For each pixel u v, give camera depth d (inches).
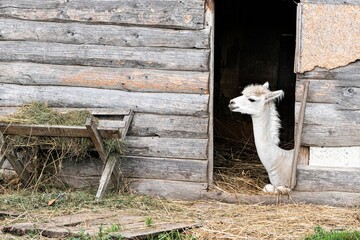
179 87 416.5
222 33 611.5
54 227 339.3
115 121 413.1
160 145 420.5
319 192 410.6
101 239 321.4
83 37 423.2
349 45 401.4
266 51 610.2
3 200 387.5
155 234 332.5
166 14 414.9
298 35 405.4
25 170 418.6
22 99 429.4
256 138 419.8
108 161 403.2
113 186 422.9
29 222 350.3
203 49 414.0
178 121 418.0
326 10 402.6
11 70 429.4
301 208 399.9
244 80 613.9
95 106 424.2
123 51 420.5
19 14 427.5
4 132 394.6
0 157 401.1
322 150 410.9
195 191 418.0
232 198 414.3
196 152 417.4
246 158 503.8
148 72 418.3
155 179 422.6
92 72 423.2
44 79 426.9
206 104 414.3
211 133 418.3
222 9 607.5
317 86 406.3
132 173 423.5
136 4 417.4
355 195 407.2
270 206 405.1
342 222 372.5
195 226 351.3
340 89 405.1
